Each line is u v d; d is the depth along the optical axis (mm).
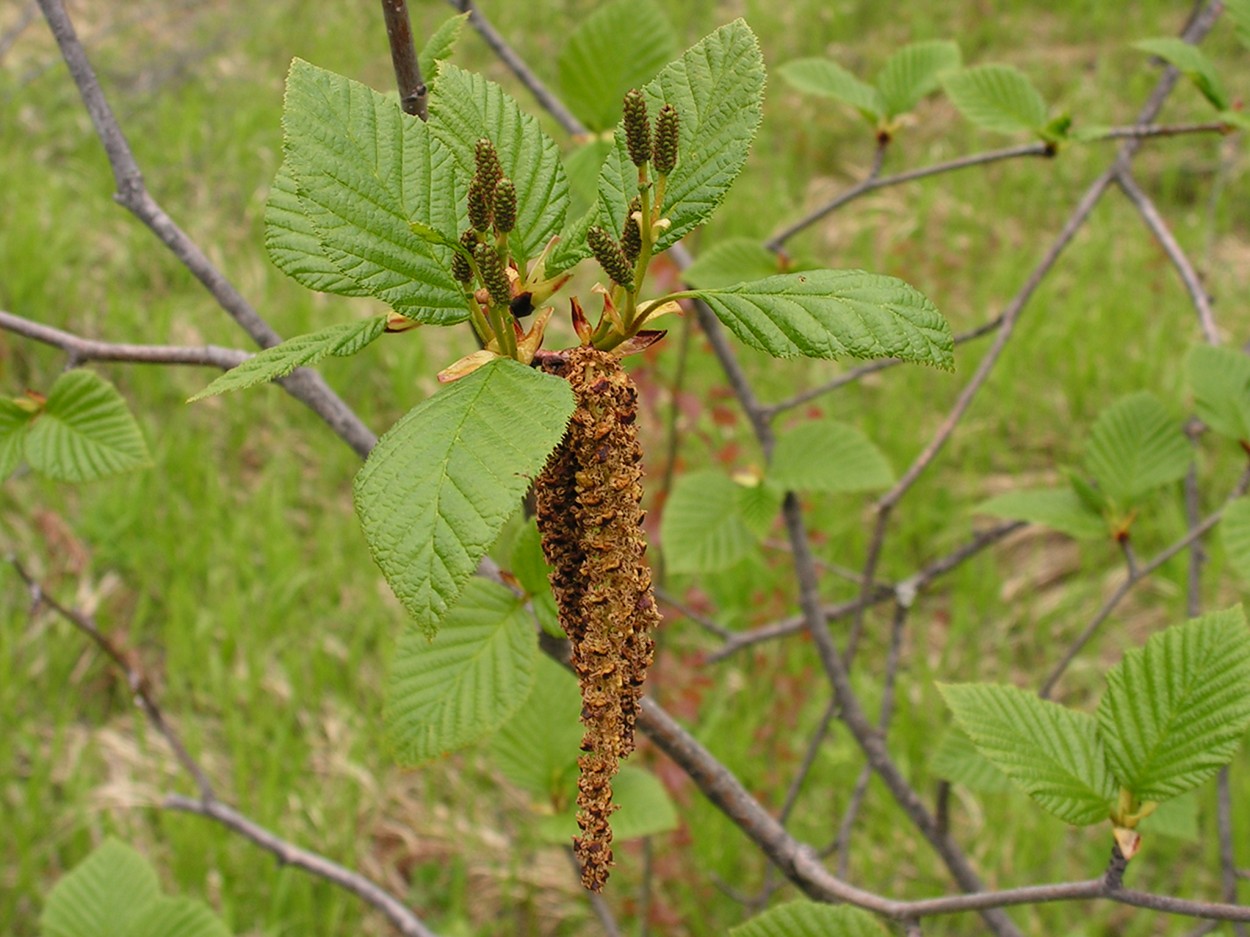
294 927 4332
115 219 7188
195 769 2764
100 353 2025
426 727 1725
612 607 1207
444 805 4820
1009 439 6207
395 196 1250
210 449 6027
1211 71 2566
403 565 1073
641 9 2463
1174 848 4422
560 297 6195
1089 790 1662
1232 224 7398
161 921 2598
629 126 1217
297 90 1244
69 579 5270
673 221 1330
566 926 4492
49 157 7832
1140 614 5426
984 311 6562
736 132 1346
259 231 7180
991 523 5699
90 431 2053
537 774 2299
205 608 5223
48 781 4699
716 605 5391
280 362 1238
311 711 4957
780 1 9430
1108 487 2645
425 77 1614
